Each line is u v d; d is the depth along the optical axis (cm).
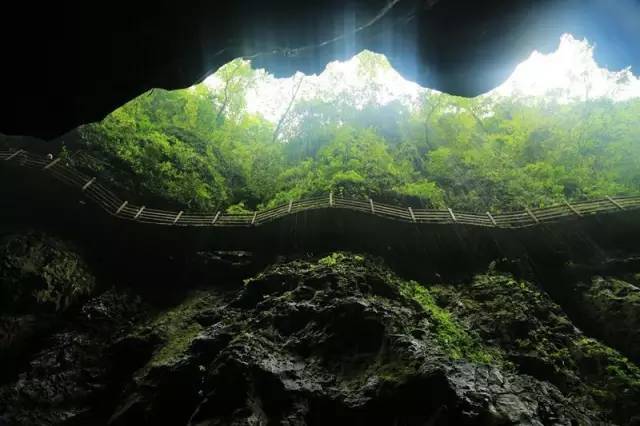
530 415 968
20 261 1455
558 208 1786
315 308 1323
